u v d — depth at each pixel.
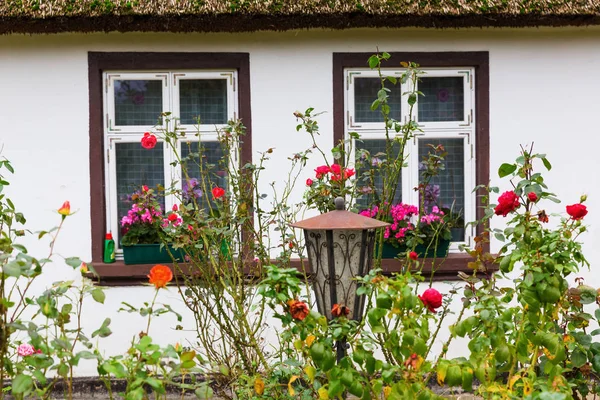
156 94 5.13
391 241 4.97
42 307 2.49
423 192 4.40
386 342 2.81
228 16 4.76
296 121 5.11
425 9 4.81
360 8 4.76
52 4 4.68
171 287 4.97
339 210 3.13
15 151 5.00
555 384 2.75
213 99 5.15
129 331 4.98
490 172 5.17
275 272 2.86
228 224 4.35
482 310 2.77
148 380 2.39
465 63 5.15
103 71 5.07
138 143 5.12
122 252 5.11
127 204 5.12
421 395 2.64
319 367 2.92
